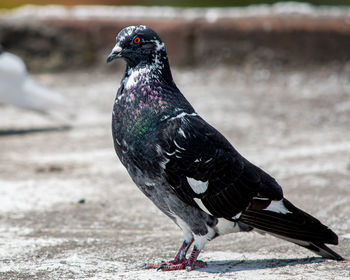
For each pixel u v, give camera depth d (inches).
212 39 809.5
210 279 237.0
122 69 833.5
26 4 1207.6
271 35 792.9
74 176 428.1
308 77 773.3
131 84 254.2
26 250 285.9
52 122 607.2
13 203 365.4
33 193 385.7
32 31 829.8
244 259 268.1
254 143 509.4
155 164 243.6
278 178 408.8
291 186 390.0
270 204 247.1
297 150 484.4
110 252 283.3
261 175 251.3
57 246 292.2
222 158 245.0
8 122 611.2
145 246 292.2
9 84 549.0
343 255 268.7
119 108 253.4
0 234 310.7
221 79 784.3
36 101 558.6
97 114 632.4
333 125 568.7
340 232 302.2
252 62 800.9
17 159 474.9
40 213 347.3
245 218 248.2
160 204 253.3
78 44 833.5
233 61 807.1
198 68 818.2
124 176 428.5
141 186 253.3
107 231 316.8
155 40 256.1
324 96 688.4
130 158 249.6
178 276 243.4
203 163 242.7
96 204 364.5
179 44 817.5
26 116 638.5
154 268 257.3
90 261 269.3
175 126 244.2
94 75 825.5
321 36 780.0
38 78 804.0
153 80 253.4
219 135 251.4
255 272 246.1
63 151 500.1
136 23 824.3
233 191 245.8
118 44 258.5
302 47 787.4
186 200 244.8
